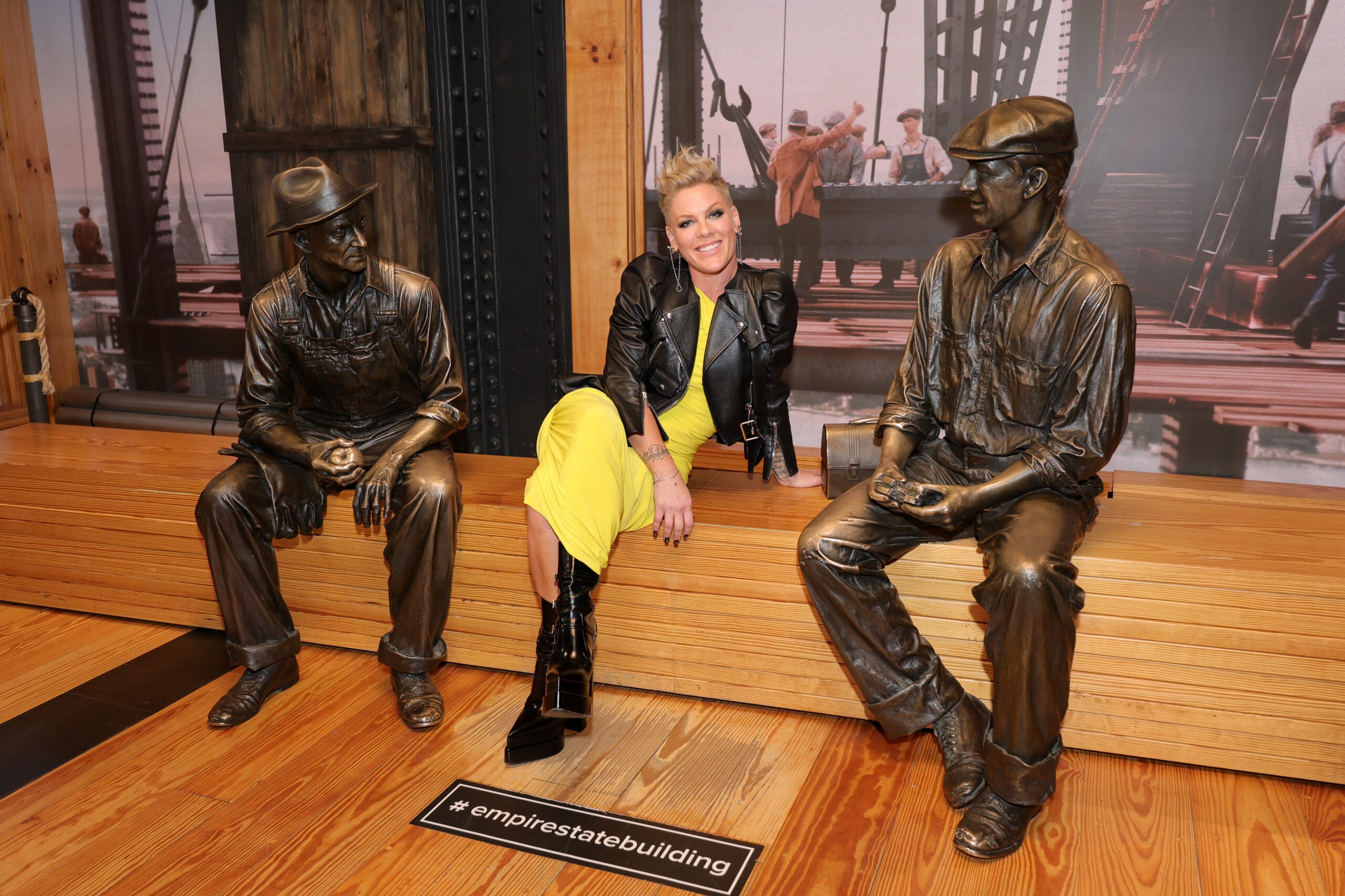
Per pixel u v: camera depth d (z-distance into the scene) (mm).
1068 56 2891
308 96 3357
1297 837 1896
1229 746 2104
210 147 3715
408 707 2371
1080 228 3010
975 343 2178
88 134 3832
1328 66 2662
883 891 1753
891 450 2199
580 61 3098
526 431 3602
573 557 2141
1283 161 2770
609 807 2021
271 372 2607
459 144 3363
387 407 2750
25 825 1973
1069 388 2016
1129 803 2021
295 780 2133
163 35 3646
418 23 3217
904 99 3051
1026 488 2016
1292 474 2957
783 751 2242
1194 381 3006
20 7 3777
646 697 2516
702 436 2561
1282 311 2867
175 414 3816
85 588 3088
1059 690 1835
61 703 2504
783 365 2514
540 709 2219
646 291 2406
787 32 3107
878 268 3213
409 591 2400
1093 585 2104
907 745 2264
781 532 2305
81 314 4070
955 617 2236
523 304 3475
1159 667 2107
